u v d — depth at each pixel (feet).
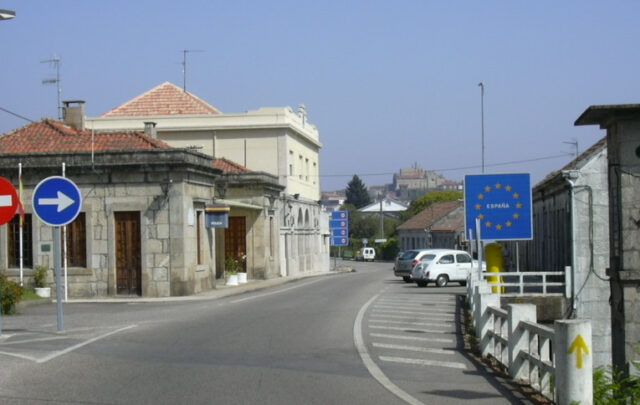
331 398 30.50
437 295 97.40
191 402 29.30
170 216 97.76
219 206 107.24
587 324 26.84
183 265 97.60
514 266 161.58
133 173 98.17
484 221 80.89
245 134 183.42
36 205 49.24
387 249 346.95
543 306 87.61
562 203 99.66
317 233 209.97
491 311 42.80
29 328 54.65
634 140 51.60
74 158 98.32
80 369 36.65
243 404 29.04
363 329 56.65
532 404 29.94
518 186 80.69
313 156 217.77
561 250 100.89
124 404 28.84
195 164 100.48
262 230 144.66
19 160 98.84
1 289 66.54
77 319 62.80
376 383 34.09
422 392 32.22
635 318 51.34
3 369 36.47
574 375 26.63
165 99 196.54
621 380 37.11
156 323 59.26
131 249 98.63
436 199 383.45
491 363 40.65
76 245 99.50
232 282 121.90
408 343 49.06
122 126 184.44
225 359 40.45
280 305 79.66
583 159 91.71
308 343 47.78
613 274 52.80
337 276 165.68
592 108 51.03
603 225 88.99
